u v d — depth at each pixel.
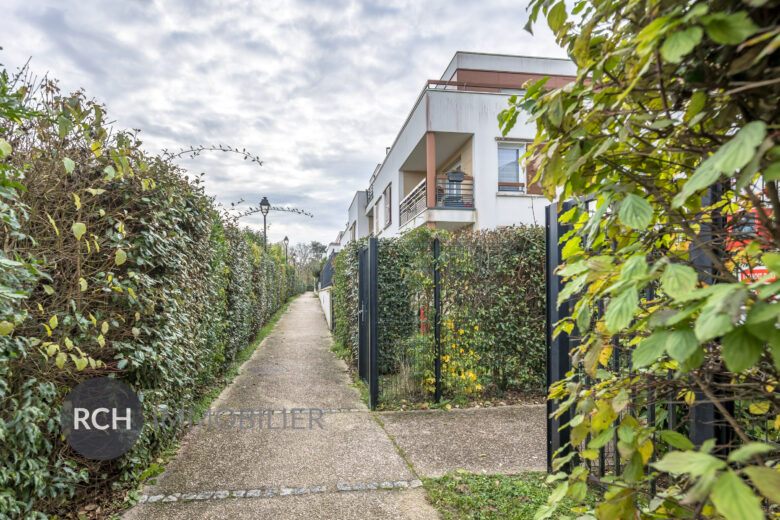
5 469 1.77
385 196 15.34
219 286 5.60
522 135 9.86
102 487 2.59
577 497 0.94
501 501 2.43
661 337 0.67
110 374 2.52
